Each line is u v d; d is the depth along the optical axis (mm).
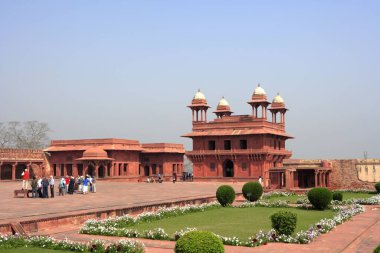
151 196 28516
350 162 39938
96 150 51688
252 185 27453
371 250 12305
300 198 30312
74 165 55000
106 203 22844
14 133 72188
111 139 54500
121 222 17047
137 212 21125
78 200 24766
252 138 49281
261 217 19797
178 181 55625
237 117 51500
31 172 54062
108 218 18031
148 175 62156
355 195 33562
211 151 51125
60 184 29250
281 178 41719
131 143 58344
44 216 16797
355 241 13859
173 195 29656
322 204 22562
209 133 51375
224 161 51094
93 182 32719
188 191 34594
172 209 21094
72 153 55406
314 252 12039
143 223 17859
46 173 55969
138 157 59625
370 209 23391
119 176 54531
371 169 39000
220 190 25062
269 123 51188
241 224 17406
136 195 29469
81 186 31953
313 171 40969
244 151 49156
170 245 13078
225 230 15750
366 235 15008
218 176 50938
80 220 17750
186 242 8586
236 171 50062
